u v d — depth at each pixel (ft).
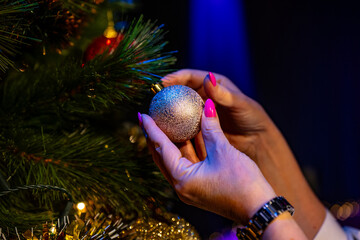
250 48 18.69
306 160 18.10
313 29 18.13
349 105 17.85
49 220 1.95
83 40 2.38
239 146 2.92
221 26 18.47
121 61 2.07
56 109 2.19
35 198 2.08
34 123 2.22
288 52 18.44
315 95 18.22
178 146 2.35
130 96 2.20
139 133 2.49
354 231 2.94
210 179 2.03
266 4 18.38
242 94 2.74
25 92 2.19
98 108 2.24
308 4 18.02
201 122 2.12
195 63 18.20
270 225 1.94
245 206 1.98
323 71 18.16
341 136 17.97
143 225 2.12
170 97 2.11
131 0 2.61
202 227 8.17
